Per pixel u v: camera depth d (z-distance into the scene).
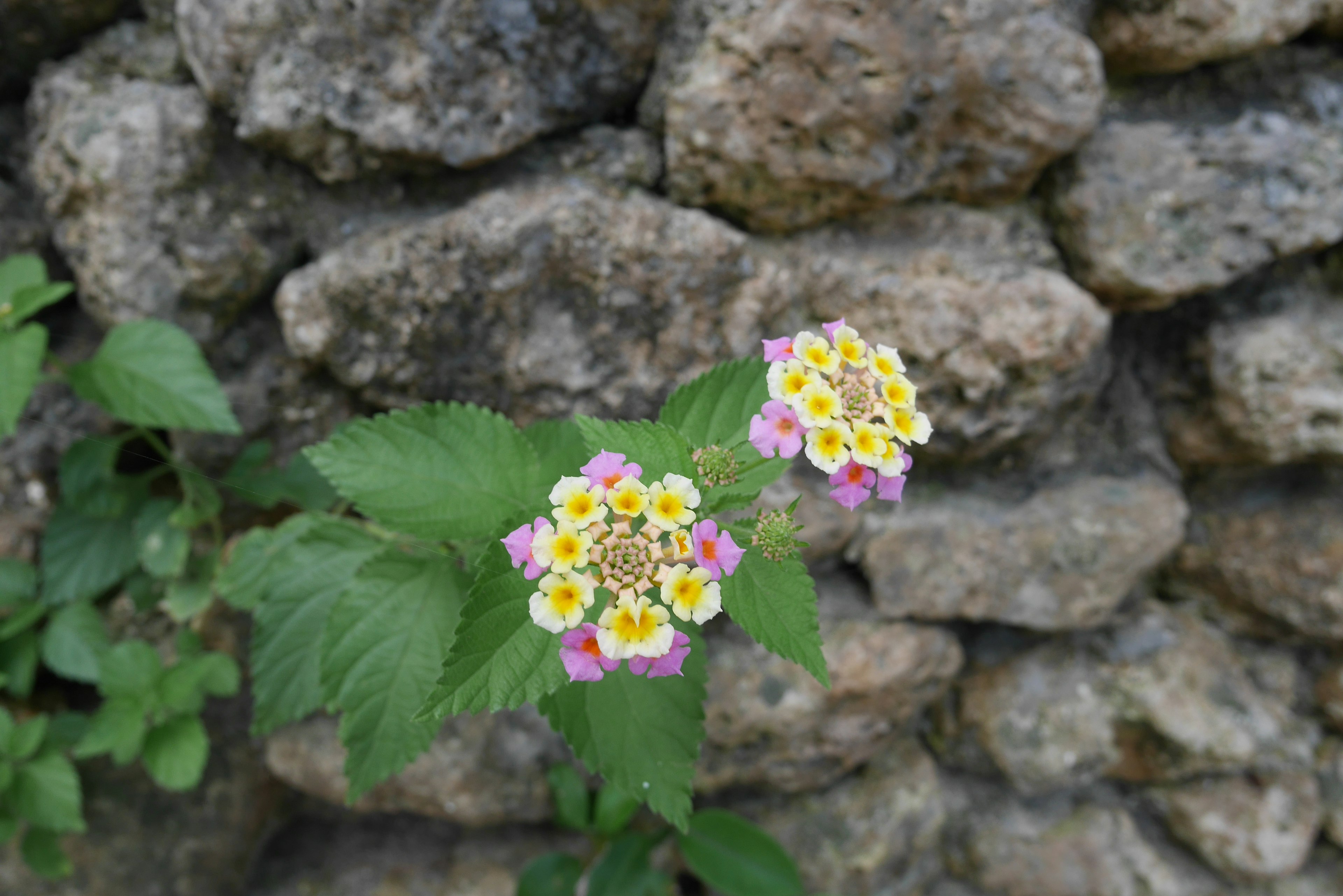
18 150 0.29
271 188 0.28
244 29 0.26
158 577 0.30
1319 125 0.28
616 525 0.18
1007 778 0.35
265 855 0.34
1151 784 0.35
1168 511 0.32
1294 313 0.30
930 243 0.30
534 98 0.27
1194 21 0.27
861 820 0.34
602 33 0.27
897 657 0.32
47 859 0.29
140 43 0.28
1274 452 0.30
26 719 0.30
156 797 0.31
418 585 0.23
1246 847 0.34
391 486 0.22
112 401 0.26
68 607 0.30
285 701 0.25
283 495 0.29
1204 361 0.31
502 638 0.18
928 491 0.32
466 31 0.26
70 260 0.28
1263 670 0.34
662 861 0.34
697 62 0.27
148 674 0.29
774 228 0.29
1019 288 0.28
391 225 0.28
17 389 0.25
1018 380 0.29
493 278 0.27
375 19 0.26
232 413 0.26
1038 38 0.27
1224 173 0.28
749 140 0.28
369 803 0.32
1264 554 0.32
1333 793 0.34
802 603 0.18
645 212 0.28
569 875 0.33
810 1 0.26
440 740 0.31
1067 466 0.32
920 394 0.29
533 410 0.29
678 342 0.29
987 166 0.28
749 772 0.33
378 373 0.28
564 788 0.32
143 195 0.27
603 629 0.17
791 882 0.32
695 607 0.17
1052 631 0.34
